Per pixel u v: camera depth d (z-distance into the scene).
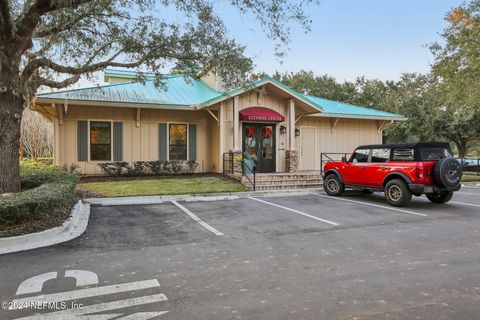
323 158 19.19
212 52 10.92
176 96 16.69
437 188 9.18
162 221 7.71
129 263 4.84
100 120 15.04
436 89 20.14
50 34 9.73
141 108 15.37
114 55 10.70
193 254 5.28
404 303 3.50
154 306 3.45
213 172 16.75
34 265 4.74
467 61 17.06
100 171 15.01
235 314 3.27
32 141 24.11
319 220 7.83
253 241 6.05
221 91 17.17
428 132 30.83
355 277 4.25
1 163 8.38
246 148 16.31
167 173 15.66
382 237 6.29
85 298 3.65
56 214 7.23
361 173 10.79
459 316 3.21
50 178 9.80
